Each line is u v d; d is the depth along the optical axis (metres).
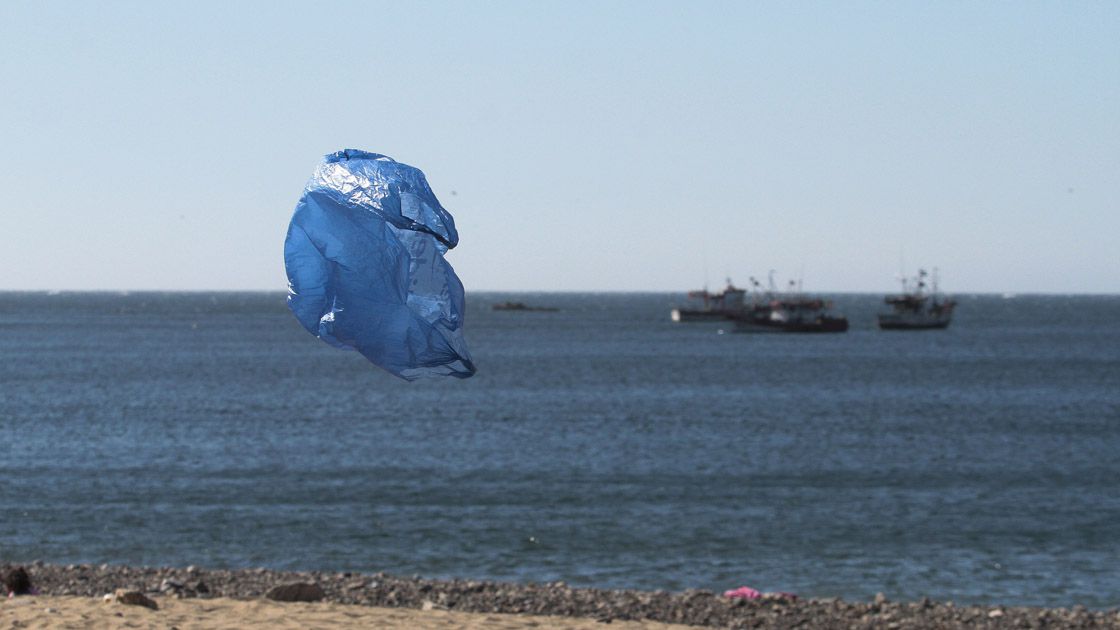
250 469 115.25
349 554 72.75
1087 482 108.25
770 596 53.53
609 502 94.00
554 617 47.69
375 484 104.50
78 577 55.94
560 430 157.25
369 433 152.25
